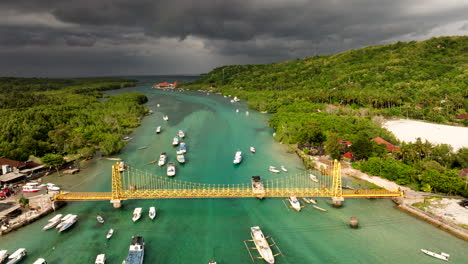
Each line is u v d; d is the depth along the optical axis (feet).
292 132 610.65
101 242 287.69
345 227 314.14
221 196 350.43
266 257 261.03
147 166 496.23
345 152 517.96
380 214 336.70
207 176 454.40
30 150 506.89
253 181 410.31
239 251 277.44
